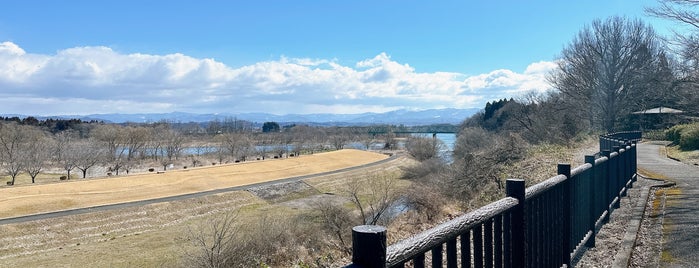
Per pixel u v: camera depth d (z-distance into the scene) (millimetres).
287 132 111750
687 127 28812
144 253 25750
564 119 38500
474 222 2342
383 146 106812
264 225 21266
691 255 5145
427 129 114312
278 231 20141
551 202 4023
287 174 59719
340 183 53031
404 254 1659
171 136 79188
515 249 3021
